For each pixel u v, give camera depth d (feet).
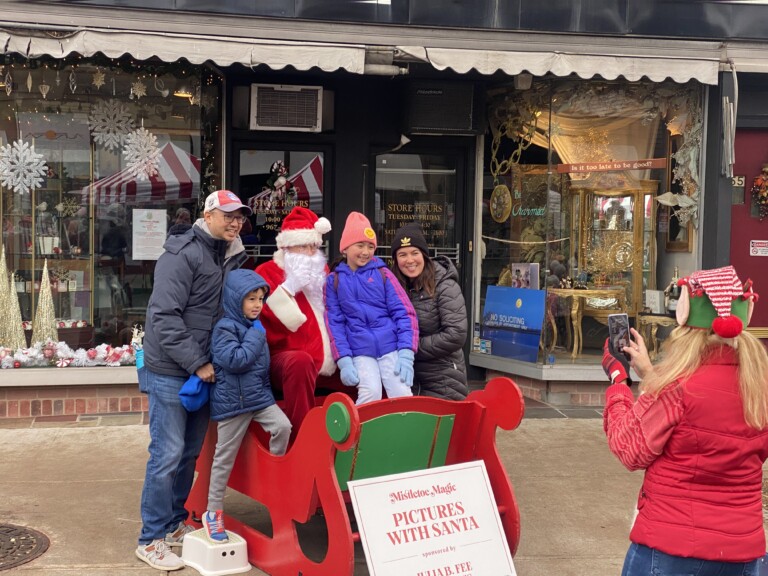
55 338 22.86
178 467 14.11
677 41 23.58
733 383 8.36
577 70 21.85
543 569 13.39
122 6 21.12
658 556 8.48
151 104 23.18
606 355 9.93
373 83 25.41
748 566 8.50
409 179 26.68
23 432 20.68
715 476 8.30
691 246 25.13
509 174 25.88
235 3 21.72
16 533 14.28
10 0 20.54
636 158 25.02
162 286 12.84
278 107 24.50
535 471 18.47
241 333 12.87
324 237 25.46
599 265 25.04
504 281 26.16
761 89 25.12
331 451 11.47
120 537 14.26
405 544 11.36
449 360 15.55
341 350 14.23
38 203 22.79
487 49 22.85
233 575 12.89
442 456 12.93
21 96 22.56
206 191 23.76
